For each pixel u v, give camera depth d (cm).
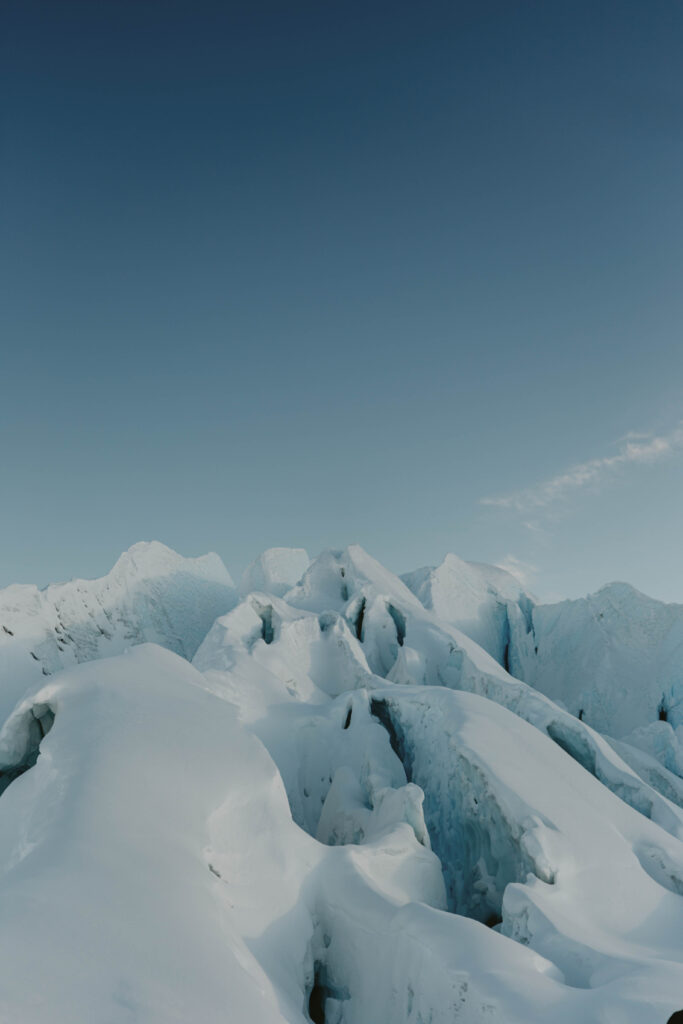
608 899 1431
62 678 1478
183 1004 703
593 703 4097
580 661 4509
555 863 1455
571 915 1357
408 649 3088
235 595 5678
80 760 1166
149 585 5125
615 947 1241
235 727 1412
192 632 5016
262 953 1034
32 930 731
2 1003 612
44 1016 614
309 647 3022
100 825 996
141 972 727
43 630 4222
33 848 974
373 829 1678
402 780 2014
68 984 666
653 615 4431
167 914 846
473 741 1822
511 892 1388
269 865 1190
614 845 1574
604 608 4669
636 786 2114
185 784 1166
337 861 1304
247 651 2773
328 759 2183
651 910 1446
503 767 1734
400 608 3653
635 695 4038
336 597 4197
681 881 1563
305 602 4062
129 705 1379
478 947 1011
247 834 1189
